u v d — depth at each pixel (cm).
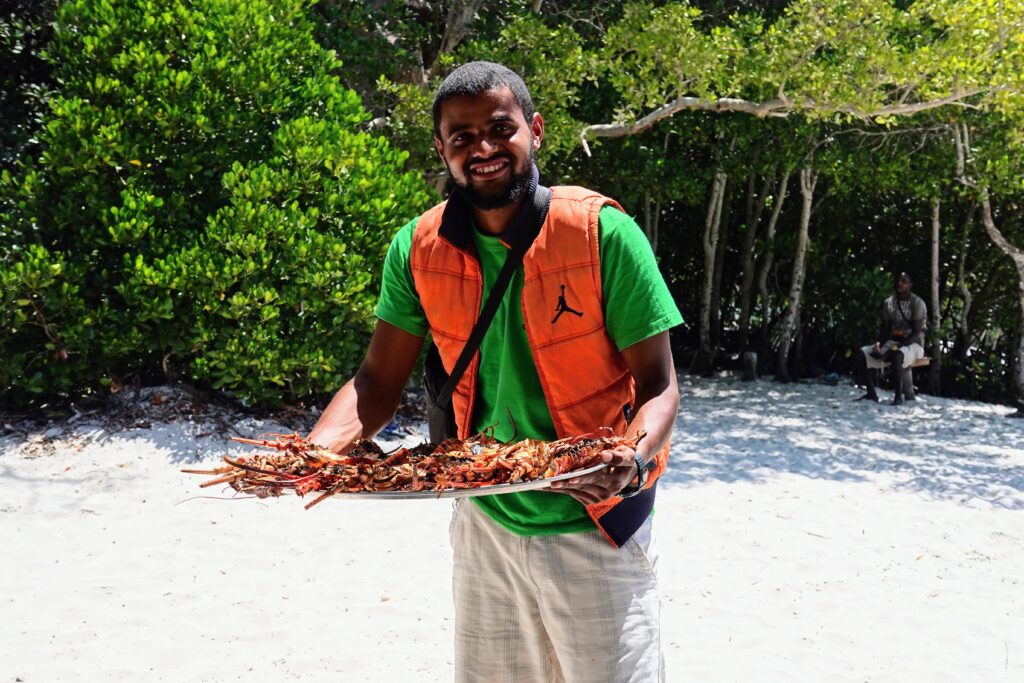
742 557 618
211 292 795
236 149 873
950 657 477
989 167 1238
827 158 1330
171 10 872
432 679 433
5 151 905
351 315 839
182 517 631
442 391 262
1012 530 698
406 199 912
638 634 251
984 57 1034
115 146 802
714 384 1435
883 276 1516
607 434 236
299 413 850
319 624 488
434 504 689
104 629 473
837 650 482
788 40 1069
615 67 1117
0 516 619
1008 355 1538
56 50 877
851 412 1220
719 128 1339
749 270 1585
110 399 817
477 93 233
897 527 695
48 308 782
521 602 261
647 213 1548
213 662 443
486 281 251
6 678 420
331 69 1030
